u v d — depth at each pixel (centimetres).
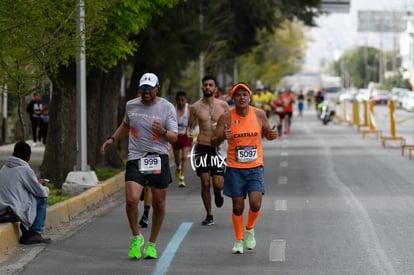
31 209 2792
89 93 5156
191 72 9625
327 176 4956
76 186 4100
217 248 2705
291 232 2986
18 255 2645
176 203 3834
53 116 4684
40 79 3362
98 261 2520
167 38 5900
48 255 2623
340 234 2939
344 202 3781
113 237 2956
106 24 4038
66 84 4625
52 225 3225
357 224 3155
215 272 2338
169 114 2511
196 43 6231
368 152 6750
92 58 4350
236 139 2588
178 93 4494
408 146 6325
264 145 7756
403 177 4850
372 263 2442
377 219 3272
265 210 3541
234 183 2592
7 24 3059
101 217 3478
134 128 2514
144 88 2486
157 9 4447
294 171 5272
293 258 2520
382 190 4231
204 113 3234
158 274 2323
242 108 2584
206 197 3181
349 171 5241
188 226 3161
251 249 2658
